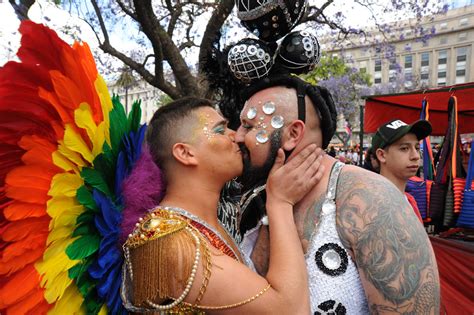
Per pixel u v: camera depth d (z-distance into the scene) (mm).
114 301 1016
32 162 792
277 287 848
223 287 832
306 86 1021
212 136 1021
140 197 985
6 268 775
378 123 4922
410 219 887
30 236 806
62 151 848
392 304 845
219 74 1279
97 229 950
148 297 857
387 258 851
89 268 928
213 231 988
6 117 765
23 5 2777
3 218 780
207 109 1067
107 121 1023
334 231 940
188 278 838
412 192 3145
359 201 917
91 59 993
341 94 20141
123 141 1080
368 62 33562
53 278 843
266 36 1069
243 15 1056
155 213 962
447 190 2986
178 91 4617
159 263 854
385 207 883
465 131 5355
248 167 1060
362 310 925
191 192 1020
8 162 775
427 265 852
